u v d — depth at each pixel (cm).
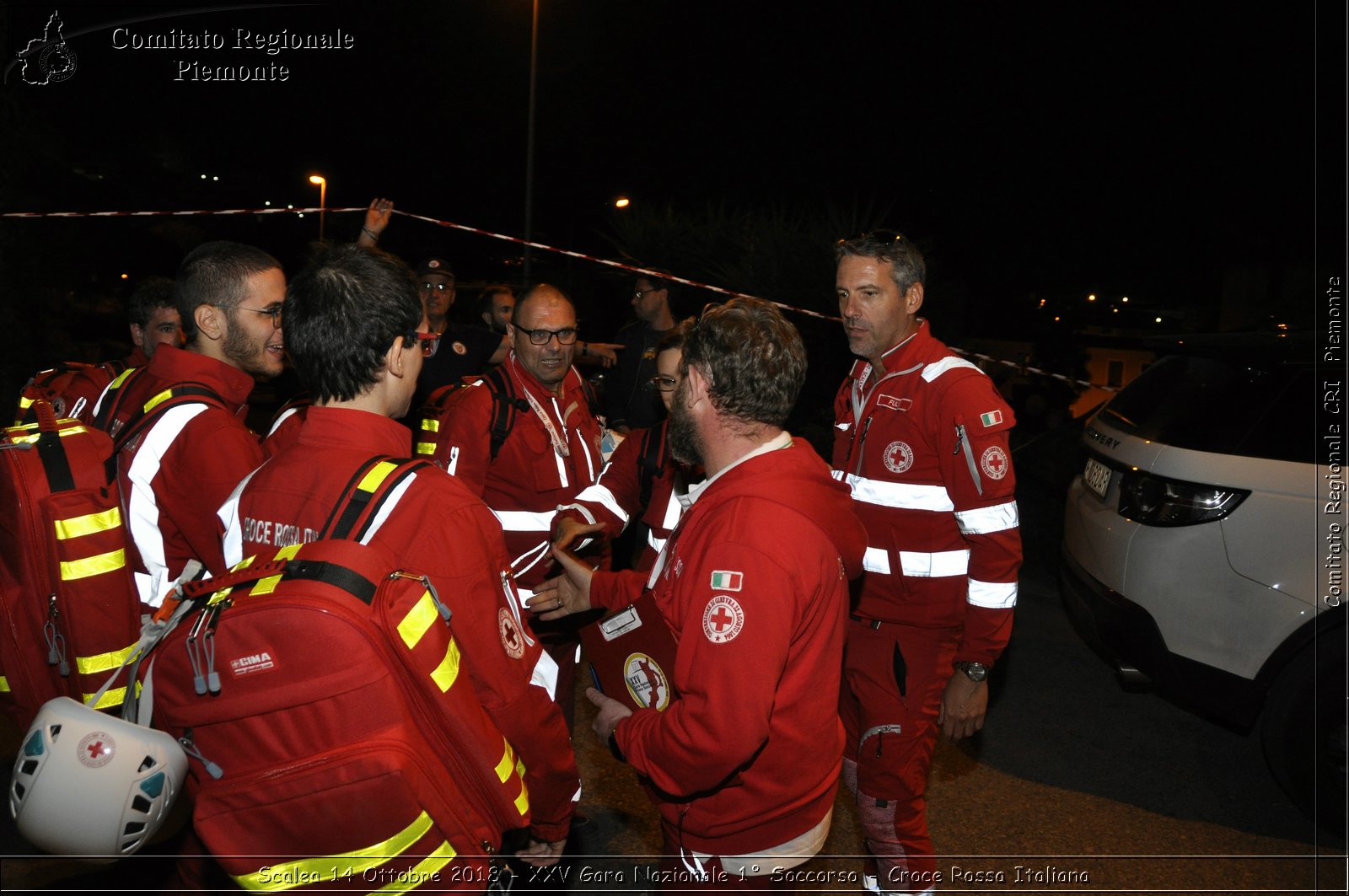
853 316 285
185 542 228
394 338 177
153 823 151
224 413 227
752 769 181
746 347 179
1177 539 373
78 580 204
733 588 168
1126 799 373
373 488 166
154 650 156
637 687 190
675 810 188
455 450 317
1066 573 446
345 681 147
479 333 534
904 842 278
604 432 388
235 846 151
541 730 183
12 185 845
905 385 279
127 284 1591
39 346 848
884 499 280
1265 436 365
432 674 153
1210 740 427
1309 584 348
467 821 159
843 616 186
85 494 204
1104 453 428
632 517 322
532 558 326
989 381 274
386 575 154
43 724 151
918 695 278
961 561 276
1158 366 435
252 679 148
